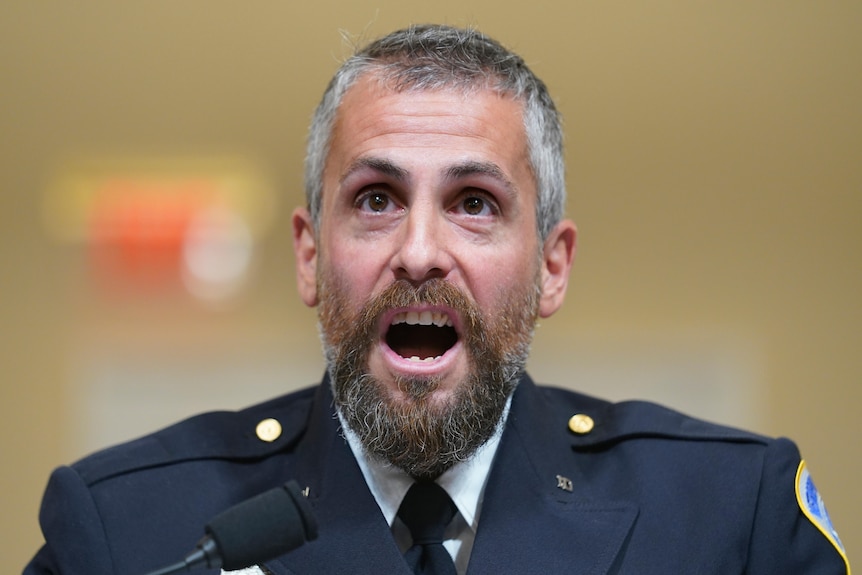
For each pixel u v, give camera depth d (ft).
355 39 25.50
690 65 31.81
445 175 17.75
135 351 30.83
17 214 31.12
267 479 19.10
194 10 31.73
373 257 17.71
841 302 31.76
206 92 31.63
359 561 17.31
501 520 18.01
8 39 31.45
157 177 31.42
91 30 31.63
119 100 31.53
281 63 31.71
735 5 31.96
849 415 31.50
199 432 19.98
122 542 17.84
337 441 18.44
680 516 18.58
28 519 30.45
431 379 17.33
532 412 19.62
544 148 19.45
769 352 31.55
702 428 20.13
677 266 31.76
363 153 17.95
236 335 30.99
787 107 31.99
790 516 18.67
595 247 31.76
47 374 30.73
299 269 20.42
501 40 31.76
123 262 31.17
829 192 31.96
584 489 19.04
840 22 31.76
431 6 31.78
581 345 31.45
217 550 13.48
